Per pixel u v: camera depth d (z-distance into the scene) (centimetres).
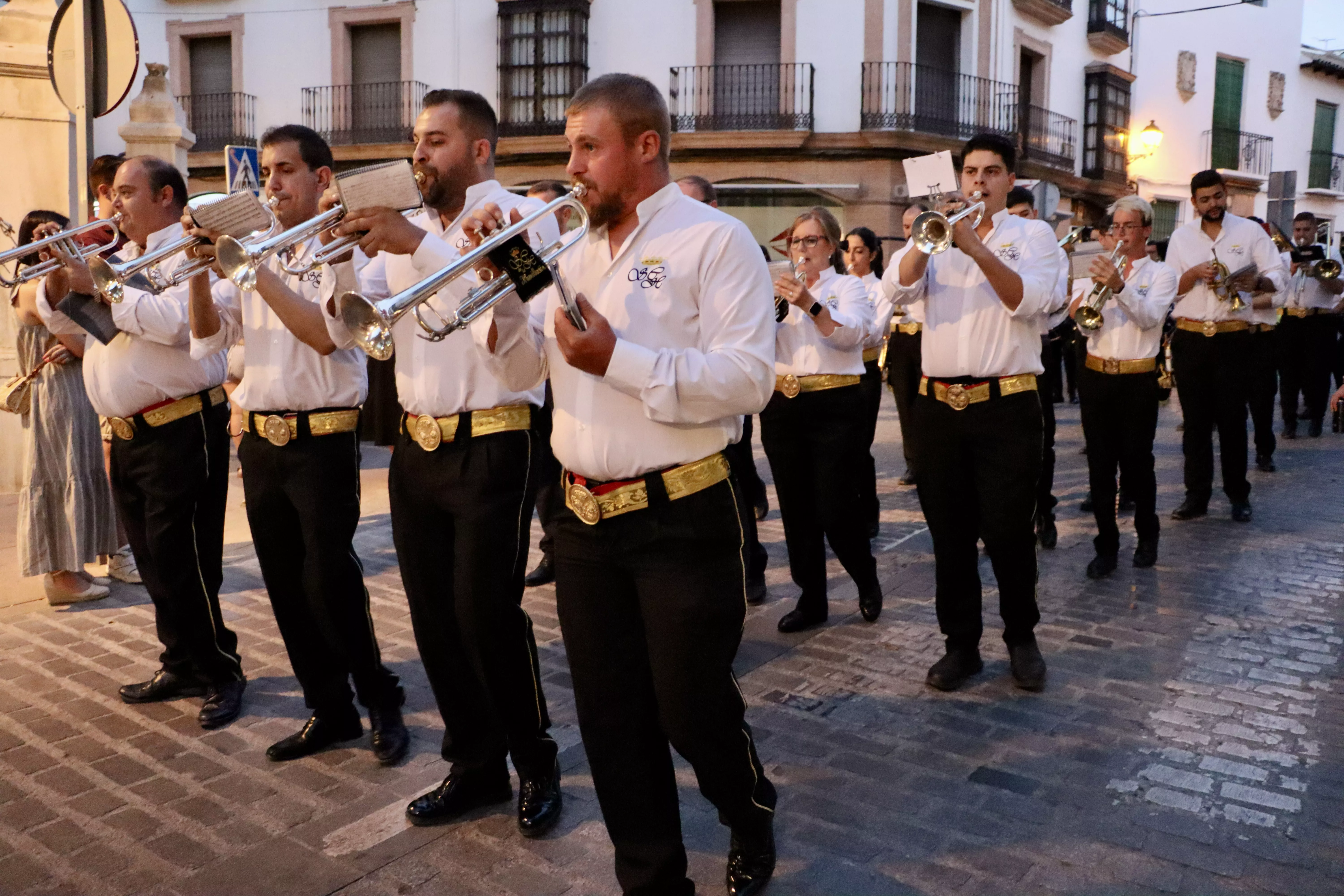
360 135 2045
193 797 344
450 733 329
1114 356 568
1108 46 2336
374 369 730
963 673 422
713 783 264
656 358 238
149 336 378
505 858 306
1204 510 708
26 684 440
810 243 496
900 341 752
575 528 261
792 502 489
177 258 402
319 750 375
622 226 258
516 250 231
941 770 353
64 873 300
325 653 373
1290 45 2755
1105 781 345
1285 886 286
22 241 518
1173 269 586
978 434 405
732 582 257
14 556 629
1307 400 1041
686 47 1917
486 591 305
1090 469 582
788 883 290
